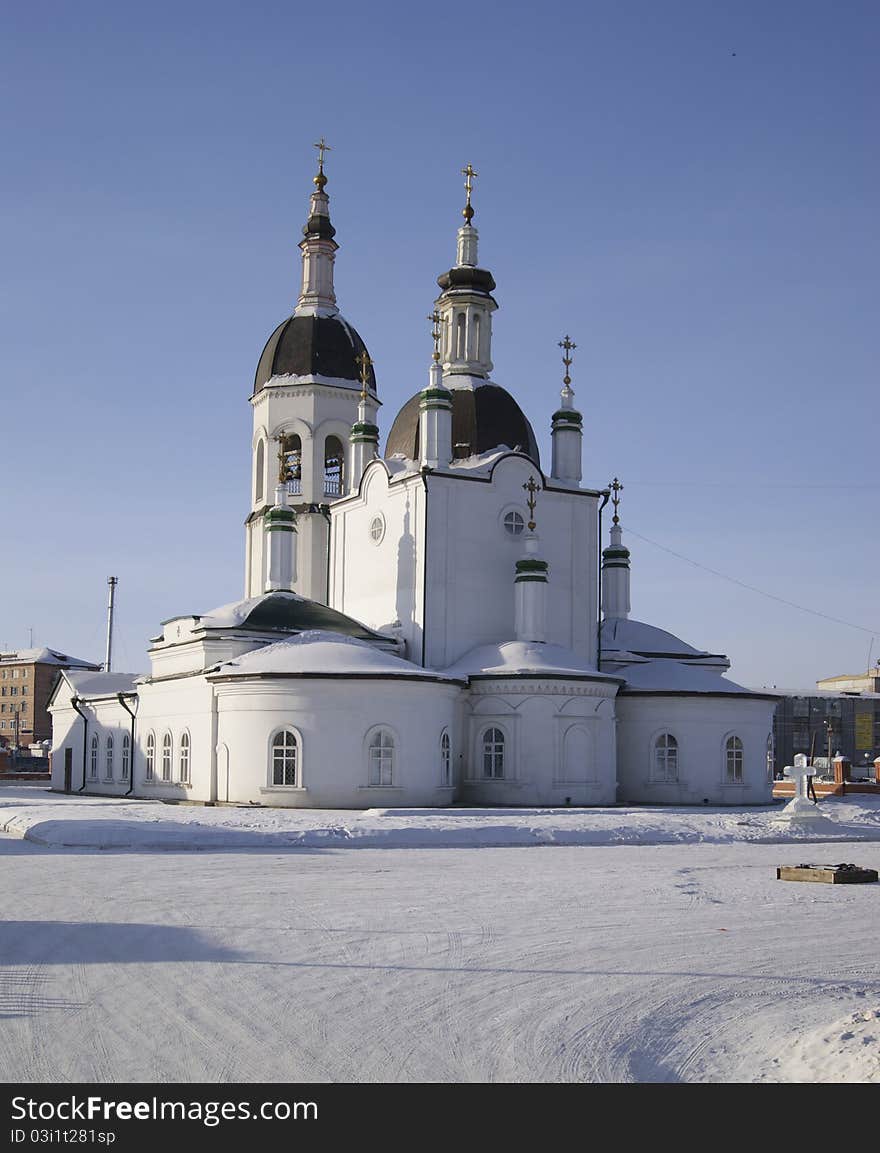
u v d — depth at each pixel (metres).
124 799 50.25
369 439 55.97
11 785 70.69
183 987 12.75
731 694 48.97
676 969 14.30
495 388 52.62
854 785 55.78
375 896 20.00
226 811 38.34
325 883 21.72
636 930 17.03
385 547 51.19
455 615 48.66
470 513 49.47
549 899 20.02
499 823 33.72
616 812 40.34
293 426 60.47
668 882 22.75
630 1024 11.66
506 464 50.31
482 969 14.04
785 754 114.56
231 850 28.72
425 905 18.98
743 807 47.31
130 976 13.23
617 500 59.25
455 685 44.44
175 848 29.22
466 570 49.12
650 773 48.59
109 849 28.30
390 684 42.31
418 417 51.84
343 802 41.62
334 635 46.09
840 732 116.38
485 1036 11.09
